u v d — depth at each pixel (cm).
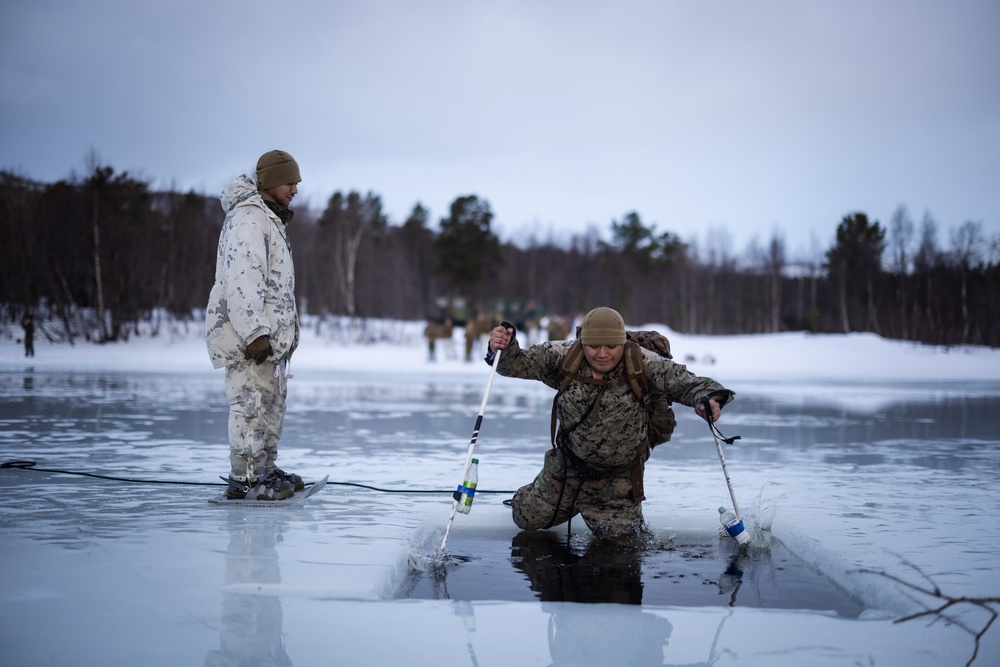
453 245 7525
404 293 7169
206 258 4394
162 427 851
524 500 415
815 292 7550
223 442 731
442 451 719
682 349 3691
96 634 244
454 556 369
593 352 388
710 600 299
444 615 271
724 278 8125
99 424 873
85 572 309
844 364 3491
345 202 6525
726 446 795
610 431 392
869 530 403
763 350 3688
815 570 348
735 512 399
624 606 286
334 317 4869
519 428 929
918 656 235
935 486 553
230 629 250
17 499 462
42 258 3769
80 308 3950
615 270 8769
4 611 263
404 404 1267
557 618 270
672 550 385
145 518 414
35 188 4150
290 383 1838
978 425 1038
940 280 5819
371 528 396
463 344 4316
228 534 378
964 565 333
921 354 3700
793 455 727
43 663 221
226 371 472
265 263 458
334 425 934
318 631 251
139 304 3972
